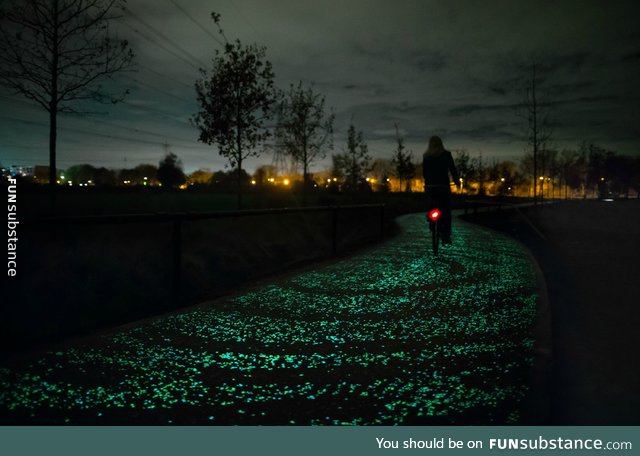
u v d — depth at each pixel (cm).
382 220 1457
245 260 955
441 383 324
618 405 299
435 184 1036
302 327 464
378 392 310
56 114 1073
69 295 577
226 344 410
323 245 1293
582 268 867
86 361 362
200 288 705
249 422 272
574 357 389
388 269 824
